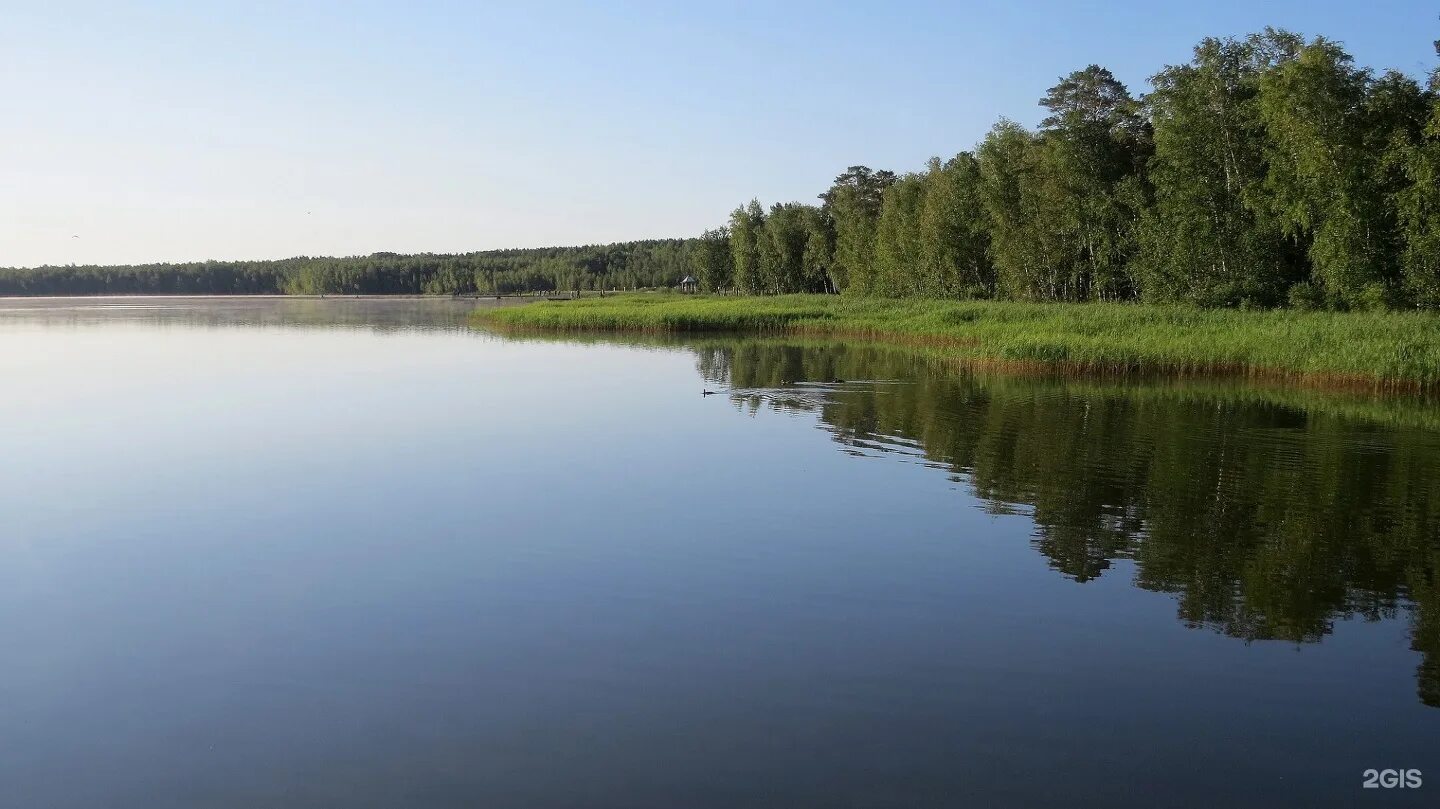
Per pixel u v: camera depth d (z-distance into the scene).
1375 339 30.70
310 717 8.80
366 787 7.64
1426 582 11.84
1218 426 22.73
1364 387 29.11
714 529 14.46
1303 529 14.05
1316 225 46.25
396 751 8.16
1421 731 8.34
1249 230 50.00
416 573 12.63
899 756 7.94
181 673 9.76
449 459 19.92
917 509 15.45
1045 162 61.97
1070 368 34.19
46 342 54.91
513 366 40.28
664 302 92.31
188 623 11.05
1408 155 40.12
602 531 14.42
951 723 8.48
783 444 21.22
